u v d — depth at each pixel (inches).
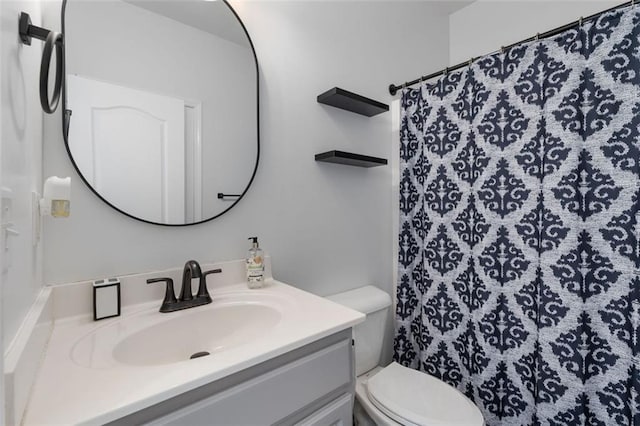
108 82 36.9
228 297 41.1
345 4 62.4
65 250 34.2
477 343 55.1
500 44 77.2
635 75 40.4
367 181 67.1
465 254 57.3
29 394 19.7
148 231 40.0
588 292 44.3
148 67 39.7
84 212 35.4
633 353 40.4
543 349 47.3
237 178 47.4
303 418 30.4
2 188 16.3
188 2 43.1
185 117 42.7
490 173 53.8
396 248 71.6
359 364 55.9
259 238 50.3
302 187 55.9
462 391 57.5
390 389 47.1
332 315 34.2
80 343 28.5
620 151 41.6
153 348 32.7
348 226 63.6
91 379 21.8
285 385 28.3
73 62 34.6
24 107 23.4
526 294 49.8
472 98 56.1
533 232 49.2
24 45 23.5
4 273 17.1
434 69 82.9
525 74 50.0
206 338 36.9
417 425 39.6
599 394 43.3
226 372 23.5
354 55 64.1
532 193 49.3
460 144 57.9
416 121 65.7
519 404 50.4
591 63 43.7
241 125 47.9
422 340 63.4
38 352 23.8
